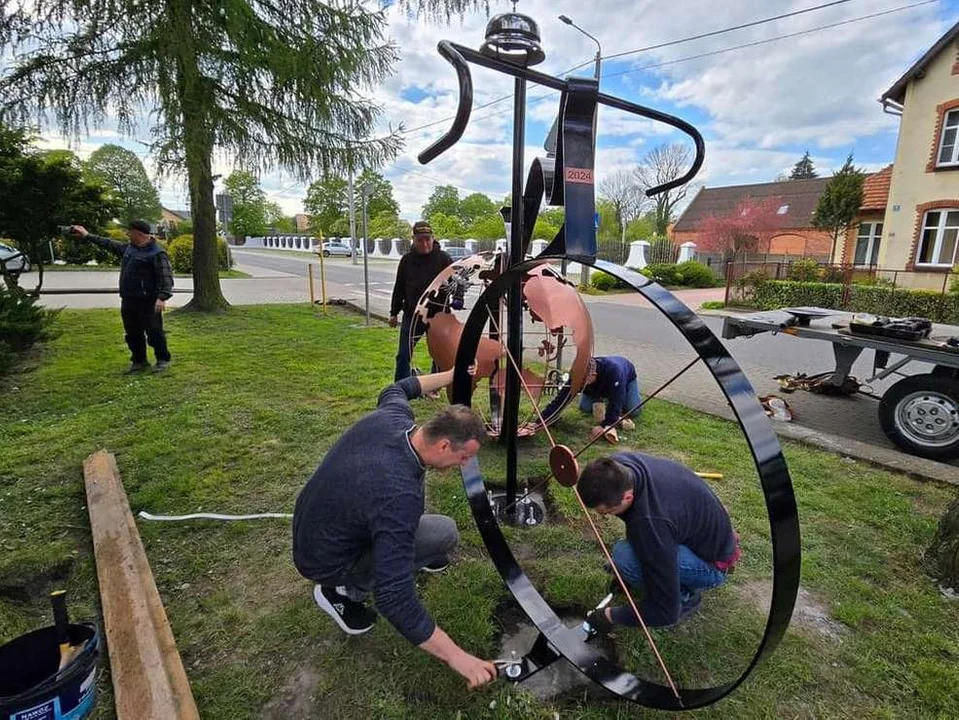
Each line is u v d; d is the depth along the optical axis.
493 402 3.92
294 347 6.95
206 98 7.34
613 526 2.86
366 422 1.82
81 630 1.66
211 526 2.77
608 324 10.34
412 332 4.32
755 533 2.79
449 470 3.45
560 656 1.88
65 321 8.22
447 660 1.58
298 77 7.99
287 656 1.95
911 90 14.23
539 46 2.12
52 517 2.81
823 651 1.99
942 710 1.75
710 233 23.61
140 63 7.07
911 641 2.04
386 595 1.52
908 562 2.53
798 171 56.25
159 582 2.35
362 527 1.66
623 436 4.06
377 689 1.80
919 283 14.54
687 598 2.04
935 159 14.02
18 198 8.18
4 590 2.24
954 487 3.25
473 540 2.69
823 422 4.60
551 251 2.21
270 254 40.06
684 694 1.63
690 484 1.85
